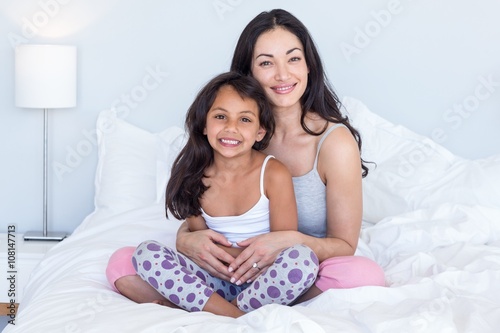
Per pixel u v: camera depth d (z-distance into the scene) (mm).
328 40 2541
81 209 2637
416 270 1655
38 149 2609
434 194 2146
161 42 2562
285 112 1714
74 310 1389
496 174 2145
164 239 1924
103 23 2555
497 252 1753
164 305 1501
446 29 2518
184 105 2588
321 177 1690
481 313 1312
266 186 1617
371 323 1237
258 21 1669
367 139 2367
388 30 2531
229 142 1576
